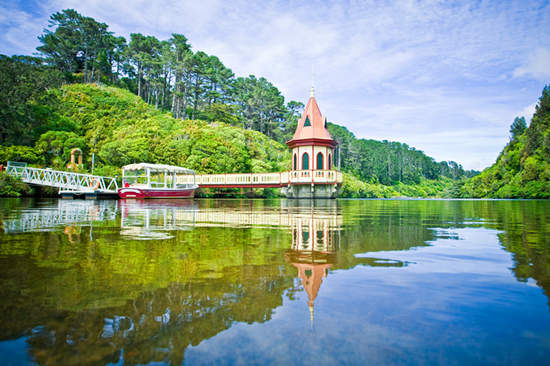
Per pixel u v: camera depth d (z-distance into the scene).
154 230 5.67
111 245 4.07
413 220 8.04
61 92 53.53
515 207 15.49
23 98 36.53
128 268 2.87
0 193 21.94
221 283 2.42
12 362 1.29
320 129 32.00
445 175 152.12
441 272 2.73
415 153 133.38
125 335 1.56
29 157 30.80
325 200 27.44
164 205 15.66
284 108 83.75
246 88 83.88
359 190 64.38
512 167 47.69
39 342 1.48
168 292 2.21
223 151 42.44
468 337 1.49
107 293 2.18
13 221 7.00
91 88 58.47
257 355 1.34
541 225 6.81
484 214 10.42
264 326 1.65
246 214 9.98
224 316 1.79
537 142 43.28
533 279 2.49
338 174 30.72
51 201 17.83
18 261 3.12
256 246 4.06
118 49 81.31
